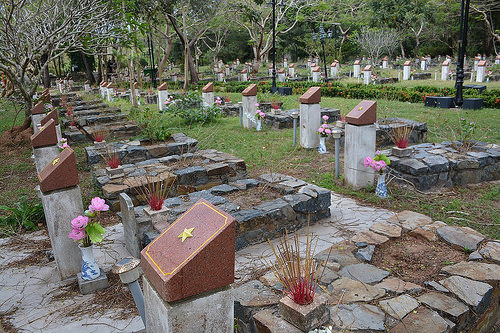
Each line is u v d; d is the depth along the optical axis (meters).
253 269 3.62
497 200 5.14
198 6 20.19
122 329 2.91
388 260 3.37
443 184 5.65
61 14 8.99
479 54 31.62
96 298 3.37
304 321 2.34
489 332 2.95
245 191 5.14
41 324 3.02
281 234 4.36
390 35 27.36
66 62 40.38
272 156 7.72
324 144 7.74
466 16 11.54
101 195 5.58
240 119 11.05
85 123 11.23
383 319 2.51
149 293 1.84
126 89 20.55
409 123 8.24
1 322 3.06
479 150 6.19
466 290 2.78
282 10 27.06
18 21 8.43
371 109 5.46
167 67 38.50
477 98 11.66
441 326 2.44
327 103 14.26
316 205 4.62
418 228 3.85
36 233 4.88
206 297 1.74
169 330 1.67
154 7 17.11
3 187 6.71
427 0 28.81
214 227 1.75
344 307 2.65
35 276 3.79
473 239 3.55
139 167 6.21
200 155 6.79
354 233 4.36
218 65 34.44
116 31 9.09
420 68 28.31
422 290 2.86
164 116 12.56
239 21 28.39
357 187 5.68
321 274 3.06
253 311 2.68
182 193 5.75
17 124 13.08
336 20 30.97
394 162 5.79
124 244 4.43
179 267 1.62
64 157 3.47
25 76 10.30
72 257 3.68
